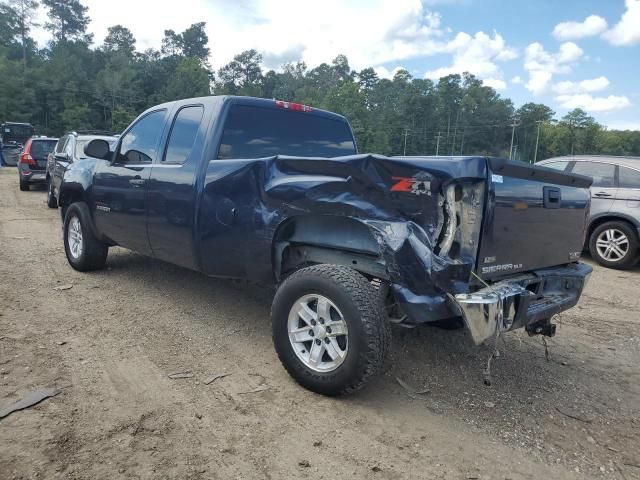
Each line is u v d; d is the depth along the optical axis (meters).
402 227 3.01
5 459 2.54
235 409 3.15
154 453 2.67
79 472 2.48
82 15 147.62
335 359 3.22
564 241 3.89
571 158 8.91
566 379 3.94
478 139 141.75
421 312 2.94
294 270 3.87
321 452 2.76
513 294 3.06
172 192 4.43
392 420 3.13
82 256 5.95
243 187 3.83
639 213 7.88
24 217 10.51
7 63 95.31
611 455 2.91
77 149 10.51
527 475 2.68
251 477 2.53
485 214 3.01
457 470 2.68
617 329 5.19
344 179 3.24
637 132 152.62
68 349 3.91
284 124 4.74
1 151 28.14
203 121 4.39
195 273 6.21
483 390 3.66
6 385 3.29
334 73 174.88
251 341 4.25
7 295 5.13
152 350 3.98
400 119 140.00
